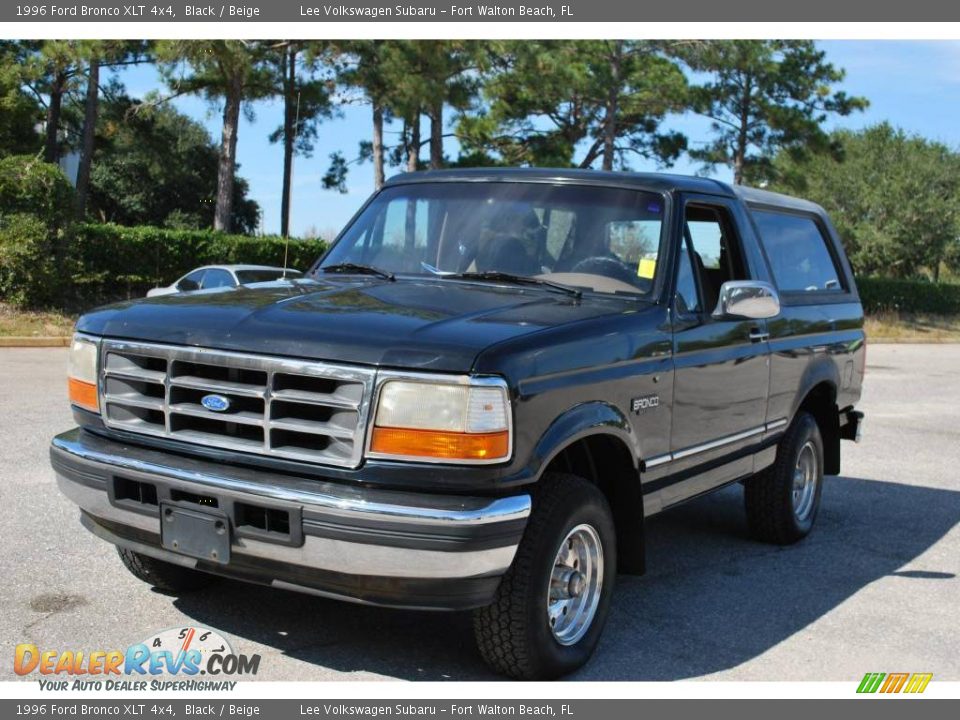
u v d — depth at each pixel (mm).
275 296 4148
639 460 4285
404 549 3355
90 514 4105
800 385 5914
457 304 4066
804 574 5641
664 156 35438
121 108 33906
